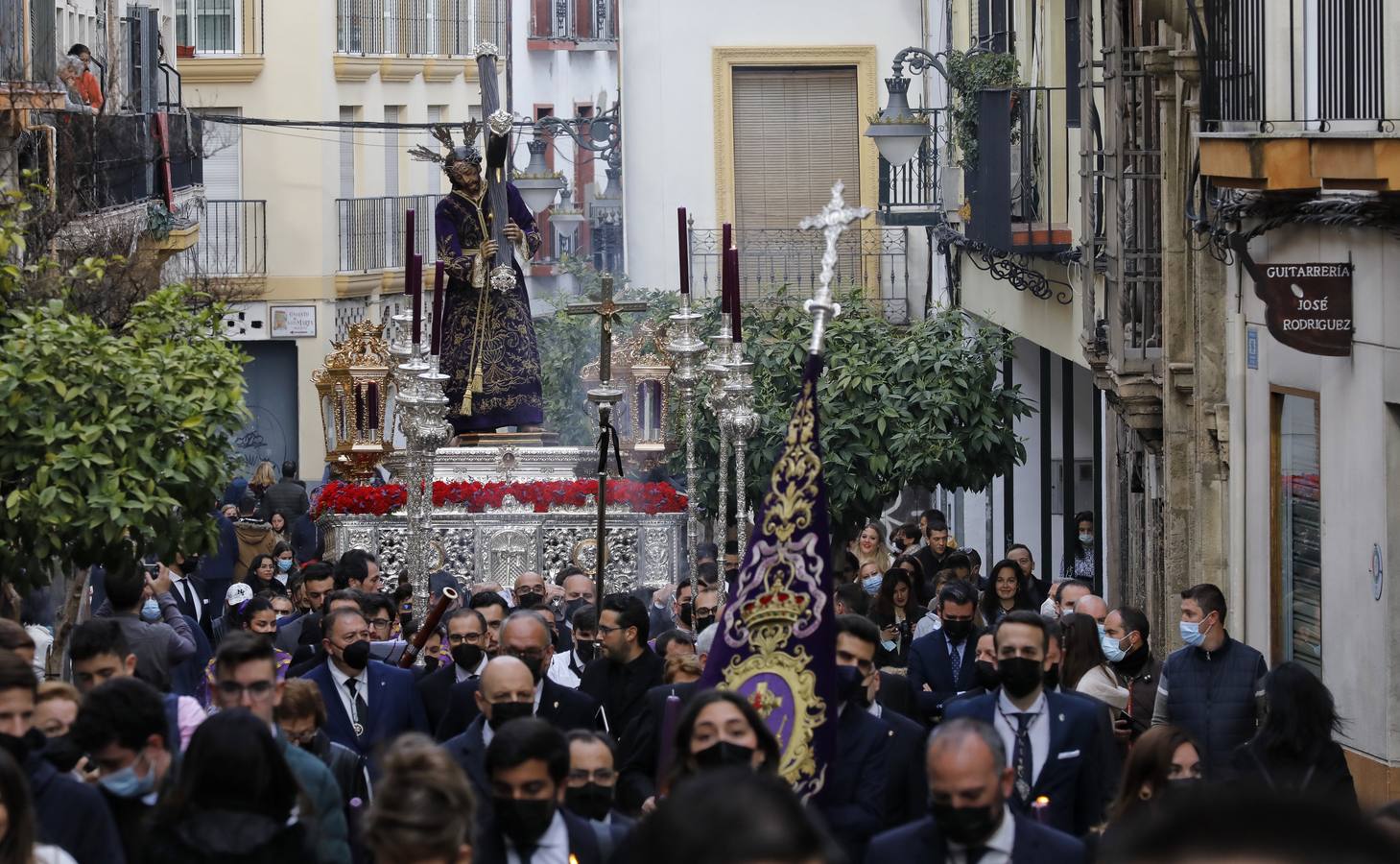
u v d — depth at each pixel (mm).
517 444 27938
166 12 42969
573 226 47281
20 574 14570
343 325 54062
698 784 3324
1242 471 21203
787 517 10086
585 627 15391
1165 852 2600
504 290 28047
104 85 32531
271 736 7961
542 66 62688
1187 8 20750
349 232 53906
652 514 24797
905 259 44875
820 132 45375
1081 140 25938
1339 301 17469
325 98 53344
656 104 45094
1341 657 18062
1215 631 14391
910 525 25453
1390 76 16828
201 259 50344
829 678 10055
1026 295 31969
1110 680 14750
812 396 10172
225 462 15102
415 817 6746
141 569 15914
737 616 10141
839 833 10375
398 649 16000
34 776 8586
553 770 8266
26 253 20703
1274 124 19359
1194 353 22516
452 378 28156
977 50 32094
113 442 14383
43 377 14195
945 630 15508
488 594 15562
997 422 29688
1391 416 16750
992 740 7922
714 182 45188
